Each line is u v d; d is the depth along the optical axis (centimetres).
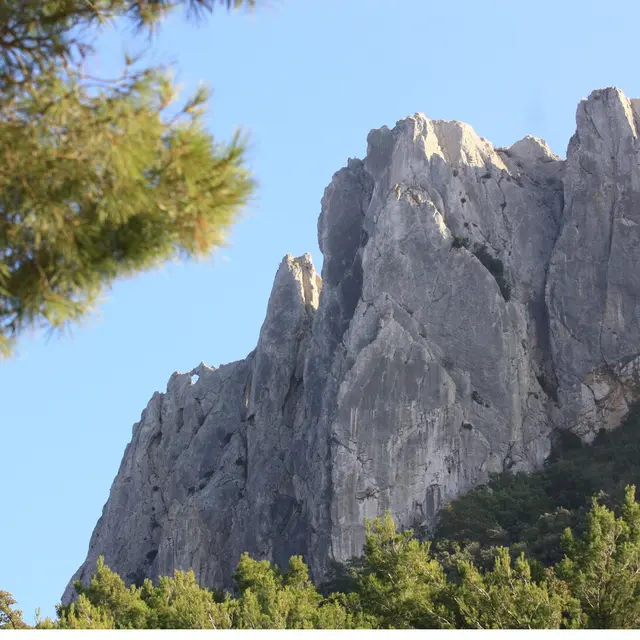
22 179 1689
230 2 1853
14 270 1748
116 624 5991
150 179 1769
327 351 13938
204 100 1788
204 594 5872
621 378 12912
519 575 5238
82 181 1709
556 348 13300
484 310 13000
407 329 12838
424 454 12038
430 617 5150
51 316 1727
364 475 11944
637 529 5334
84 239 1750
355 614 5703
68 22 1817
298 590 6238
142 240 1789
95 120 1703
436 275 13162
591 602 4972
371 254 13400
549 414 12975
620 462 11738
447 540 10862
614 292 13275
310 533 12444
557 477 11712
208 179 1780
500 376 12731
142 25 1833
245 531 13800
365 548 5919
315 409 13738
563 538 5572
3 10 1788
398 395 12281
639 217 13538
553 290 13525
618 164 13838
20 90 1730
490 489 11794
